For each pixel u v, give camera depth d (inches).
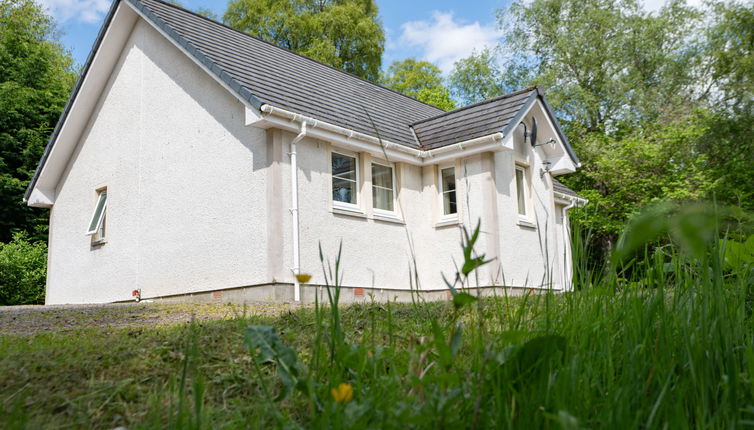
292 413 94.3
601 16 1096.2
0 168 780.0
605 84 1083.3
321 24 1280.8
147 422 86.6
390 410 69.6
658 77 1105.4
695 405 80.5
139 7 440.1
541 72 1193.4
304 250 367.9
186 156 414.9
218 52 410.9
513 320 108.0
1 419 86.4
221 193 389.4
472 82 1298.0
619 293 108.7
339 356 83.5
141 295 434.3
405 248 442.6
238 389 107.3
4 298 621.3
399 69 1504.7
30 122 833.5
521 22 1211.2
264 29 1274.6
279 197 357.4
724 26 898.7
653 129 971.3
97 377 111.0
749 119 808.3
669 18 1118.4
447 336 108.8
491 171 430.0
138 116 456.8
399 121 493.0
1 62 866.8
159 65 443.5
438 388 75.7
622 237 59.8
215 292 383.2
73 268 505.0
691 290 99.3
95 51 474.0
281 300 349.4
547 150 511.8
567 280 109.0
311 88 439.8
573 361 78.9
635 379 80.9
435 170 458.6
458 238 439.8
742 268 114.3
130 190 455.5
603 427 71.8
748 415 81.4
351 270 398.0
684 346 91.4
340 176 409.7
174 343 137.9
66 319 253.1
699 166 829.8
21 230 763.4
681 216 25.8
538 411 72.3
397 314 185.0
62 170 531.8
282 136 366.0
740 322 99.8
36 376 109.7
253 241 367.2
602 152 921.5
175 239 414.6
